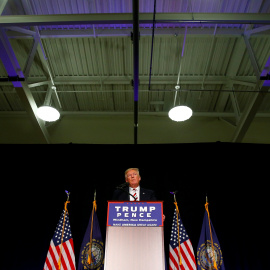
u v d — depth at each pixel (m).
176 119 5.25
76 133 6.74
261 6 4.80
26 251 4.50
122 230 2.47
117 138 6.66
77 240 4.60
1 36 4.33
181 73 6.09
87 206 5.00
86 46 5.60
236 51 5.66
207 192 5.16
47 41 5.50
